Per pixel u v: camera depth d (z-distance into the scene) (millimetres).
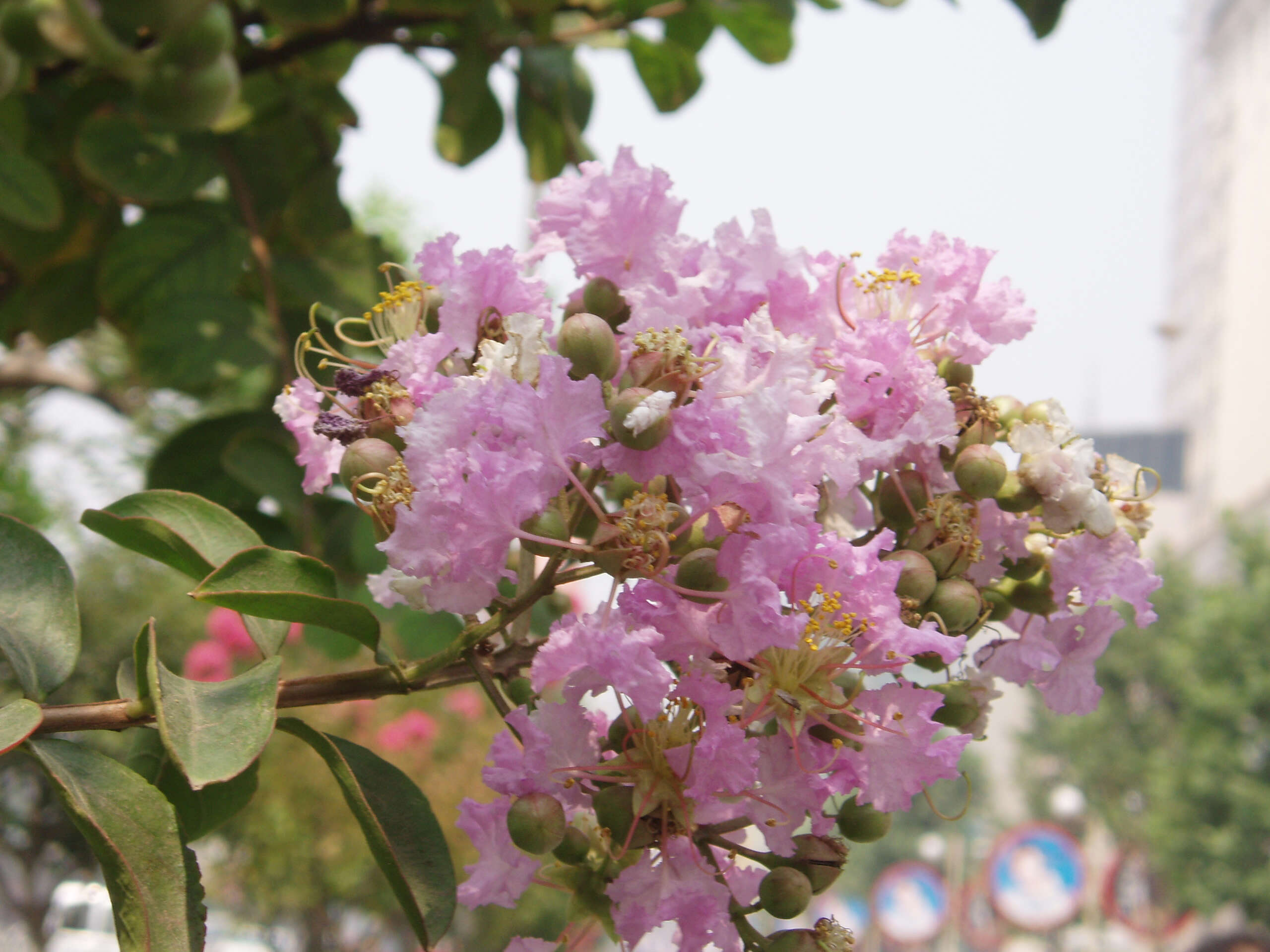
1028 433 288
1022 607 297
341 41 527
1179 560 5980
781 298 285
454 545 251
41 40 205
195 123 215
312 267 463
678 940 256
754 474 249
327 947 2258
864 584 258
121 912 244
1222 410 10383
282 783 1677
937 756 256
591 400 256
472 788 1518
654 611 251
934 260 302
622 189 285
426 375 278
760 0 619
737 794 253
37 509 1454
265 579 274
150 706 260
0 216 478
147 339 428
